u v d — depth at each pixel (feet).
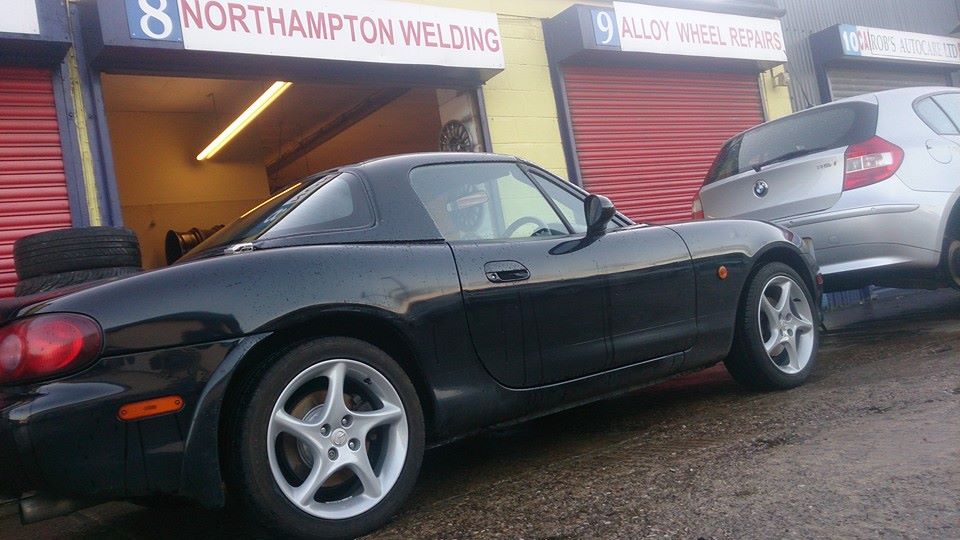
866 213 18.01
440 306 10.05
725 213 20.72
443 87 25.73
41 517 7.72
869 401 12.54
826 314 29.76
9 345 7.80
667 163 31.60
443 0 26.04
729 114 34.35
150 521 11.51
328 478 9.01
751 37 33.04
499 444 13.51
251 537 9.86
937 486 8.30
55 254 13.25
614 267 12.13
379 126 39.58
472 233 11.18
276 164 45.80
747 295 14.23
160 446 8.03
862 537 7.27
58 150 18.90
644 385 12.84
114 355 7.93
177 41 19.36
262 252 9.15
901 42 41.09
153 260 36.32
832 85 39.58
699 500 8.80
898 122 18.81
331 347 8.98
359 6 22.35
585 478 10.35
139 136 36.37
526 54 28.09
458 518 9.31
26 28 17.74
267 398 8.47
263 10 20.66
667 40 29.94
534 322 10.99
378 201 10.48
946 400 11.91
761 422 12.18
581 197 13.23
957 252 18.83
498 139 26.96
